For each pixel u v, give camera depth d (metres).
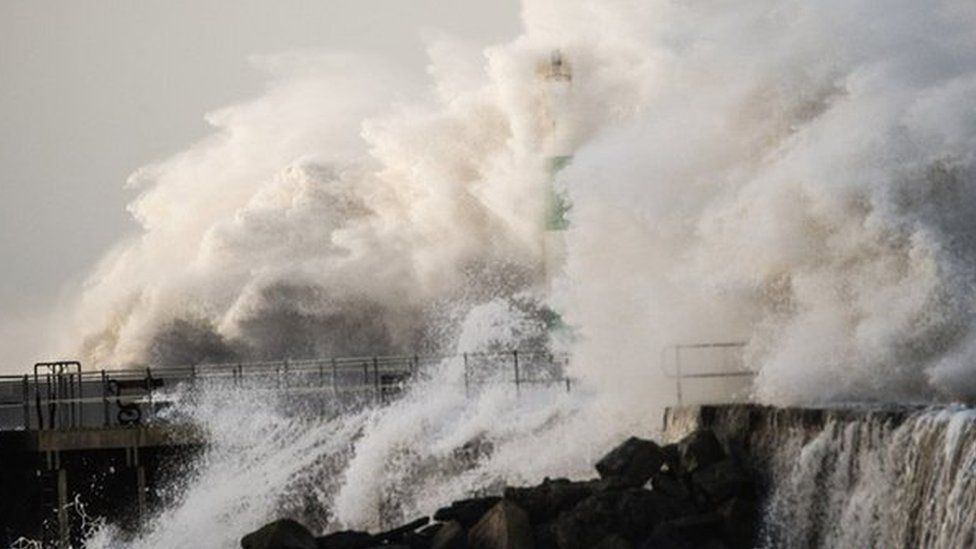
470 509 82.19
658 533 77.25
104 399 115.75
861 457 71.94
